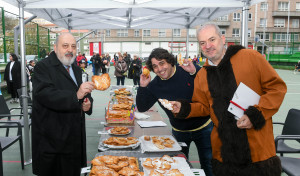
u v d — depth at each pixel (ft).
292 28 153.58
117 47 162.40
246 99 5.02
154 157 6.12
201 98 6.09
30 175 11.09
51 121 6.07
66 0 12.87
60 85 6.14
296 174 7.76
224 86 5.28
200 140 8.06
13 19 32.78
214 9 18.81
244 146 5.01
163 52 6.96
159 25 27.09
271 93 4.91
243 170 5.05
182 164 5.55
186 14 21.50
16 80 26.81
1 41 30.55
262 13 152.05
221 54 5.61
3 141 10.73
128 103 12.37
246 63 5.18
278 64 102.01
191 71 7.34
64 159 6.16
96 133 16.84
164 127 9.32
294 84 45.50
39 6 12.51
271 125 5.28
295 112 9.60
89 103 6.46
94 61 51.47
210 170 8.07
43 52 43.29
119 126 9.45
